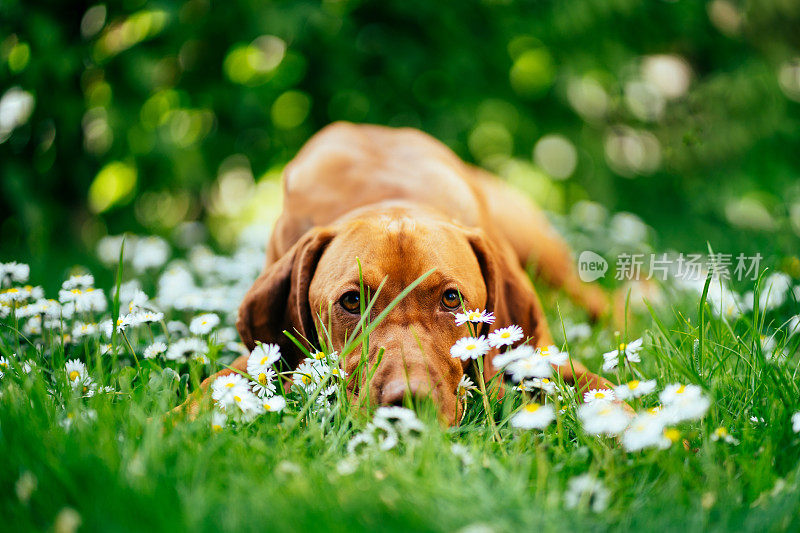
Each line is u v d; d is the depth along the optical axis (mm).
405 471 1568
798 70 6949
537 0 6184
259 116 5816
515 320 2607
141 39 5367
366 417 1953
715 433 1741
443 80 6180
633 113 6973
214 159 6012
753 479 1578
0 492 1553
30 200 5195
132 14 5297
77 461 1553
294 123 6137
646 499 1548
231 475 1539
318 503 1438
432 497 1484
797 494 1476
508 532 1366
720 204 6523
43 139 5461
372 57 6016
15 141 5344
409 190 3021
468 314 2150
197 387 2133
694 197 6621
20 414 1787
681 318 2373
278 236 3061
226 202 6523
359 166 3162
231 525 1342
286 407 1918
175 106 5781
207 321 2330
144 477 1482
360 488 1514
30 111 5277
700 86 6895
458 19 6000
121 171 5770
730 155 6676
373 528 1359
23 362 2238
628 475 1667
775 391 1930
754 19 6957
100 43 5324
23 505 1473
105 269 4453
